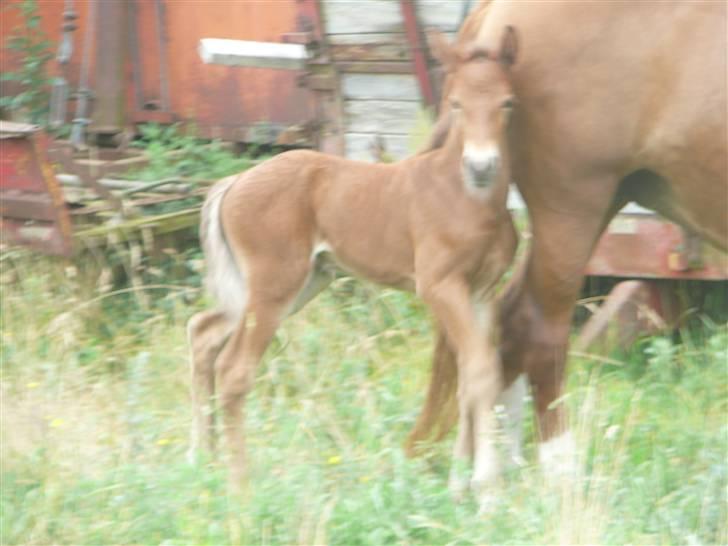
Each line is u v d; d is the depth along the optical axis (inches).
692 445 382.9
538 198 368.5
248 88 576.1
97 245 485.1
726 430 375.2
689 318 475.8
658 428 397.1
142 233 482.9
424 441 379.2
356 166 378.0
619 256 454.0
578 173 360.5
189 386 428.8
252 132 576.1
